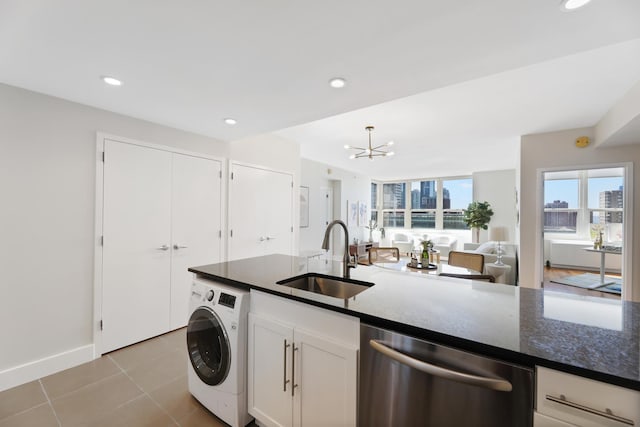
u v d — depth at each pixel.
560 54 1.54
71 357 2.19
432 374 0.87
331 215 6.94
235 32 1.36
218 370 1.59
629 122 2.47
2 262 1.91
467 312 1.13
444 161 5.93
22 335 1.98
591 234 4.64
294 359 1.33
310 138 4.14
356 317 1.13
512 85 2.37
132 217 2.54
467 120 3.25
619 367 0.72
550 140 3.67
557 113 3.02
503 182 7.16
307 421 1.29
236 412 1.51
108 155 2.39
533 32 1.34
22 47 1.48
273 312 1.44
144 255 2.63
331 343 1.19
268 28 1.33
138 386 1.95
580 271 4.99
